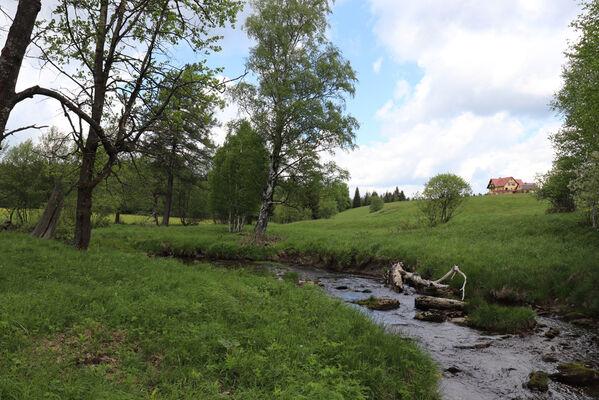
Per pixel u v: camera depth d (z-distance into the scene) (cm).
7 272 820
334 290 1397
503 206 5241
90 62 1269
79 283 809
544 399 532
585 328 898
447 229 2622
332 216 8306
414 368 561
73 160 1336
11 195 2762
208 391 393
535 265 1345
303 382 438
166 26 1214
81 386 360
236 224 3728
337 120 2334
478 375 612
